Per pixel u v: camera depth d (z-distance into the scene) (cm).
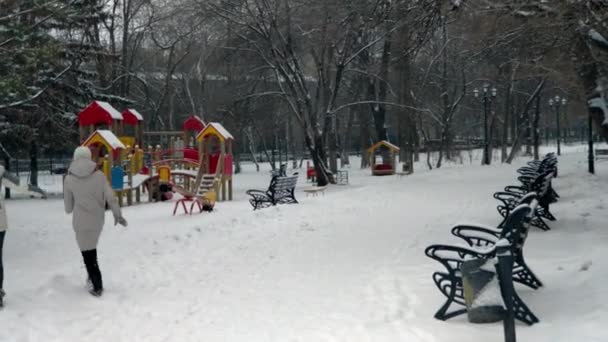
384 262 1005
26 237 1555
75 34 4212
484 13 1266
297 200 2241
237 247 1209
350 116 6297
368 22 1644
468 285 650
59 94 3225
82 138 3002
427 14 1305
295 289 843
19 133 3070
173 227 1606
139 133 3497
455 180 2955
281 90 4103
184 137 3628
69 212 822
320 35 3525
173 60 5416
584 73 1312
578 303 677
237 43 3828
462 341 589
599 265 802
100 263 1062
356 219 1599
